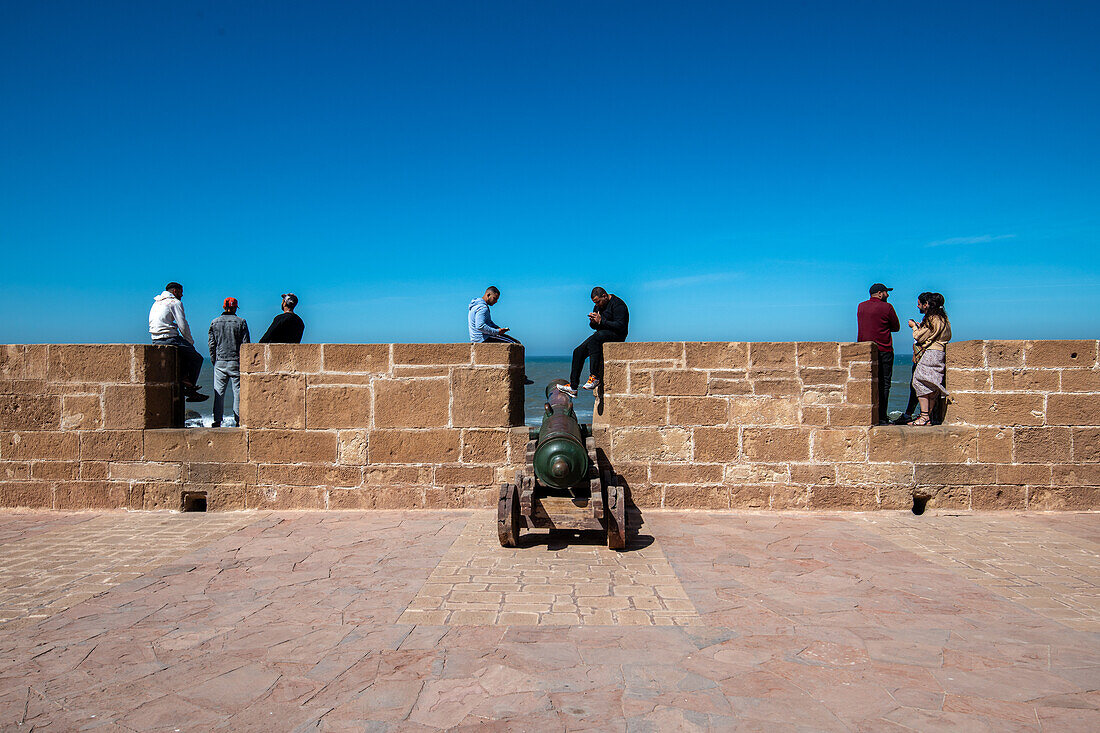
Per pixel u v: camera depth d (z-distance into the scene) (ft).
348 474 25.86
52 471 26.37
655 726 10.64
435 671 12.52
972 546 20.89
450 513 25.22
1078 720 10.82
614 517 19.83
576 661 12.90
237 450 26.00
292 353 25.86
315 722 10.84
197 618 15.24
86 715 11.12
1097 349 24.80
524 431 25.50
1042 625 14.69
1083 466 24.94
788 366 25.39
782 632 14.28
